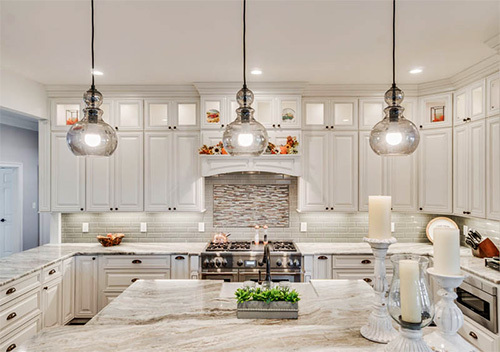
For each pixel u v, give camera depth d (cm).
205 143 395
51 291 334
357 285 251
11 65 328
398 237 432
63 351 144
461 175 361
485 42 275
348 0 214
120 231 436
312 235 434
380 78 374
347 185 402
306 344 150
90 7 221
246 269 363
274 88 392
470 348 135
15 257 350
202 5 219
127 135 406
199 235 437
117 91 402
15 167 588
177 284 252
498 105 312
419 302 123
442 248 135
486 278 268
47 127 404
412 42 278
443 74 360
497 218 311
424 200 390
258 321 181
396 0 214
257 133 187
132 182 406
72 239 435
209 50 294
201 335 160
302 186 403
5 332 269
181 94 405
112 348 146
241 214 439
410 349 123
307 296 226
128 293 229
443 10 226
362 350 144
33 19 236
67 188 405
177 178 405
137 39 271
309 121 425
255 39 272
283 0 213
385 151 190
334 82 389
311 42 278
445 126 378
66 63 324
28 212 612
